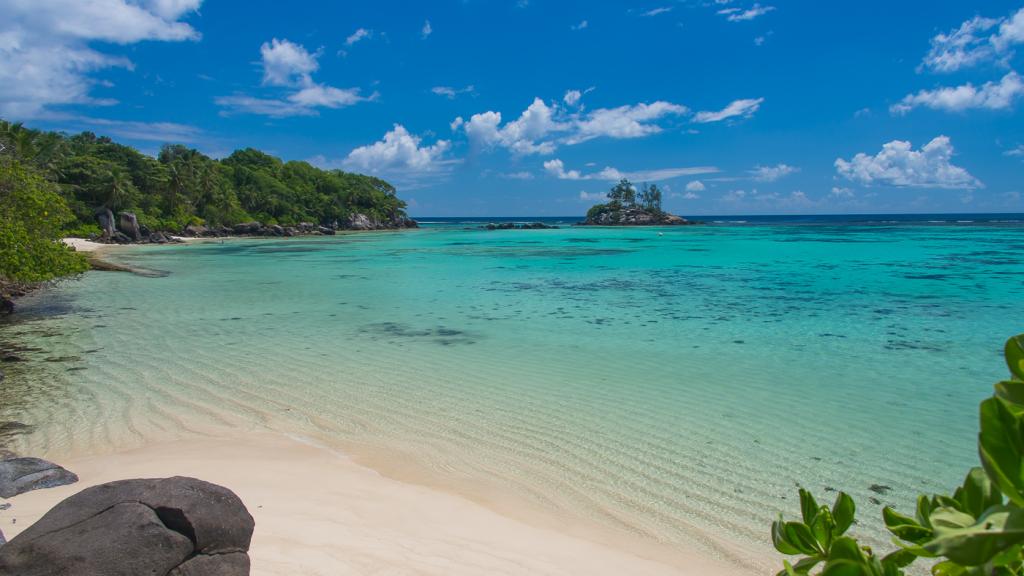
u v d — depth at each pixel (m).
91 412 7.97
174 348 11.77
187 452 6.54
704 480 5.95
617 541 4.89
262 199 86.12
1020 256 33.75
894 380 9.34
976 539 0.80
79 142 79.00
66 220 18.66
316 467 6.18
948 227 89.56
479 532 4.86
